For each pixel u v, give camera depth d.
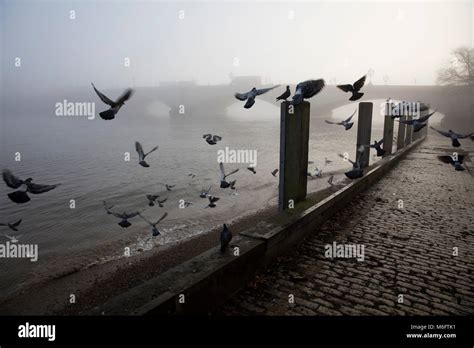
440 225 9.06
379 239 8.01
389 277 6.18
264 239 6.26
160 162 39.25
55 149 49.66
